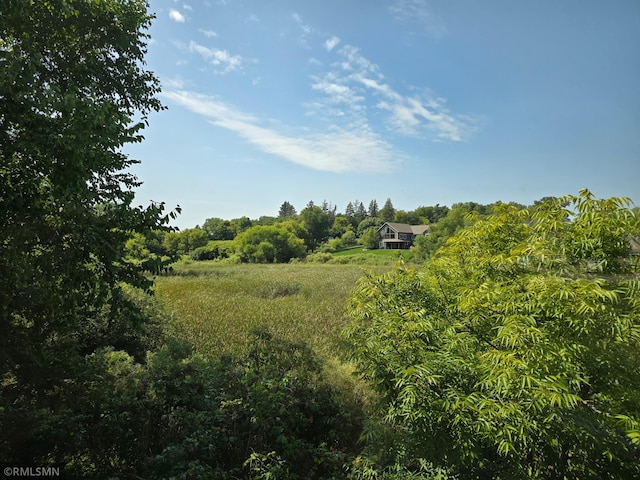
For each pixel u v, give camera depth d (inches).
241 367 279.9
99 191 262.4
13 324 219.8
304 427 252.5
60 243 221.8
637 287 127.3
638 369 128.4
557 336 130.7
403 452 178.2
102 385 241.9
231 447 219.8
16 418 189.5
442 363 155.9
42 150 186.7
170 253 272.7
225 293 1024.2
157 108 337.7
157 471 184.7
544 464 146.3
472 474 157.8
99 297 240.2
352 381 314.0
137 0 312.0
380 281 214.5
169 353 310.5
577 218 146.9
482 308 154.7
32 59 185.3
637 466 127.9
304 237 4121.6
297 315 676.1
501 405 130.9
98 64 285.9
